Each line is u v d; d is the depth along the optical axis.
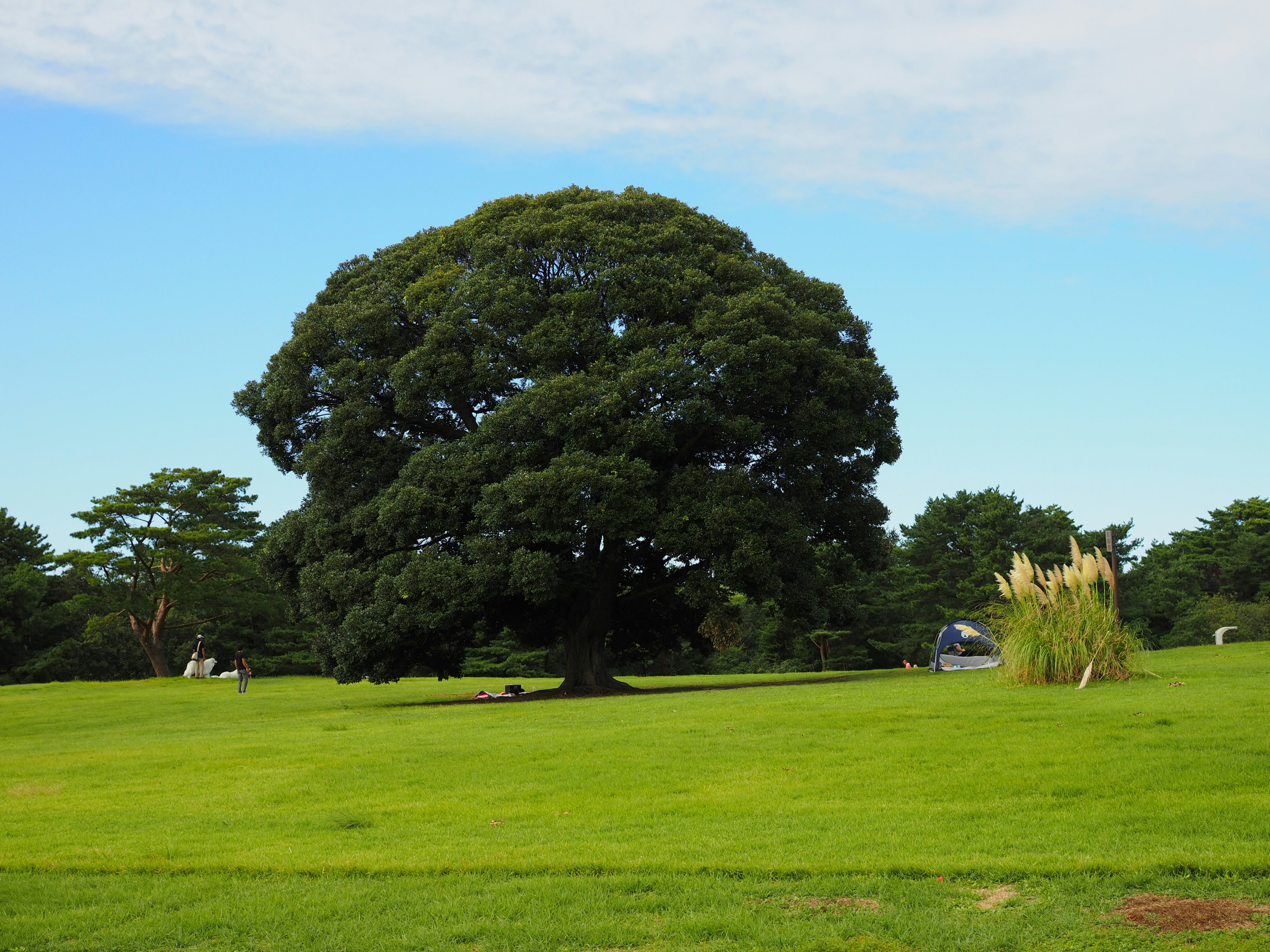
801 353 24.78
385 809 9.29
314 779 11.05
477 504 23.78
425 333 27.38
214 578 54.62
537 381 24.36
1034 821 7.58
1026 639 16.06
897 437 28.67
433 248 28.22
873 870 6.39
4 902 6.46
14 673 63.25
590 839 7.73
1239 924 5.18
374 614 23.94
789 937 5.32
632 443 23.31
